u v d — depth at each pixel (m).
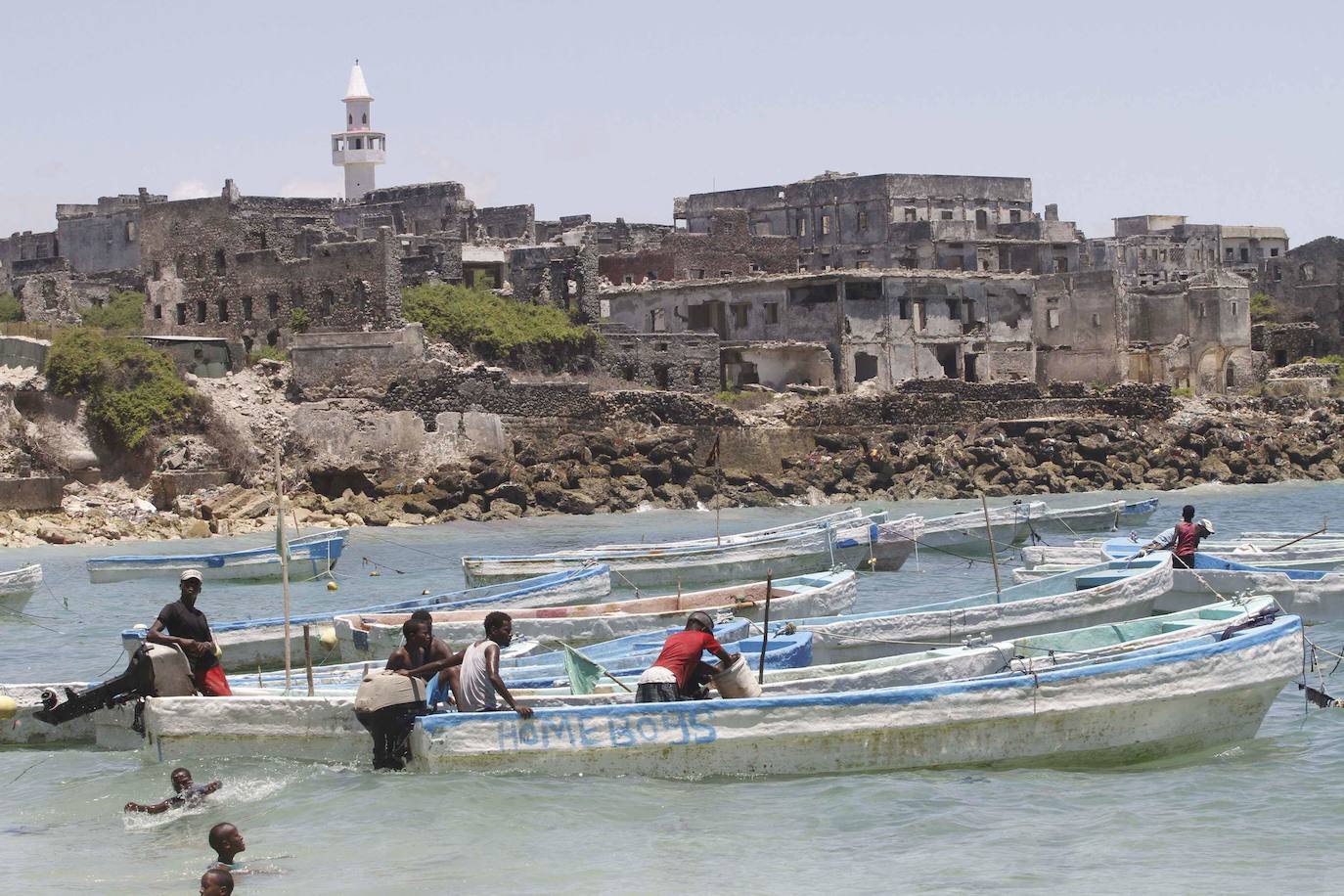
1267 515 133.50
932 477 159.88
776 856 38.56
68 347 143.62
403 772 44.59
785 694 45.22
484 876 37.56
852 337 178.00
